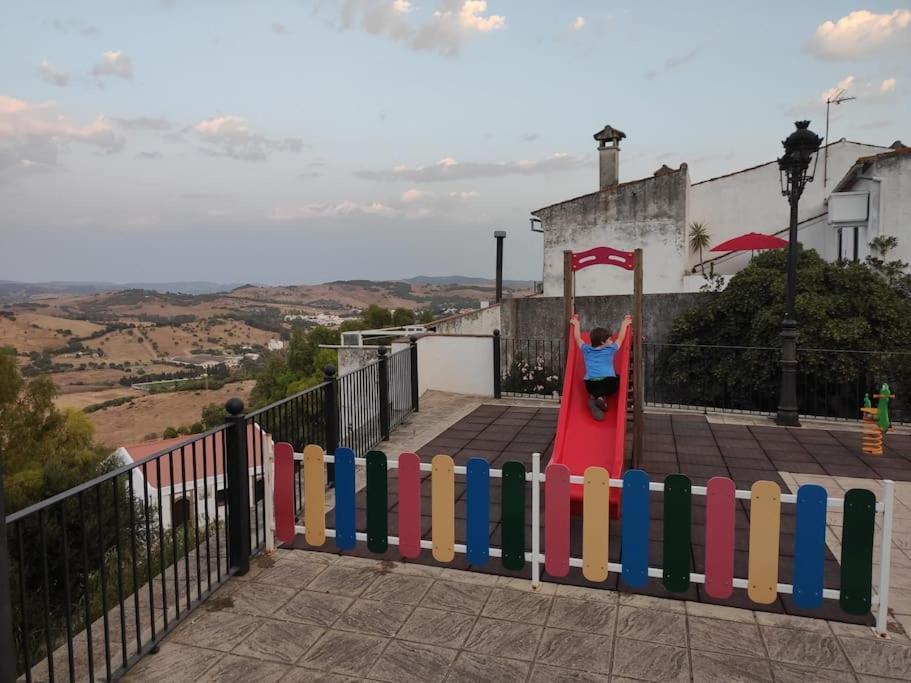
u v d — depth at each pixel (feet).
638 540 13.29
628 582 13.46
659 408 32.91
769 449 25.44
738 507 19.02
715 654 11.60
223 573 15.06
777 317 40.32
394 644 12.10
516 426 29.68
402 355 31.50
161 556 12.39
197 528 13.58
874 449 24.61
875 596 12.73
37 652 16.57
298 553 16.11
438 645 12.04
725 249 65.77
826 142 75.46
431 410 33.50
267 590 14.26
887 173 53.52
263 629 12.70
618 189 71.05
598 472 13.37
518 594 13.91
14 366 55.26
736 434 27.78
